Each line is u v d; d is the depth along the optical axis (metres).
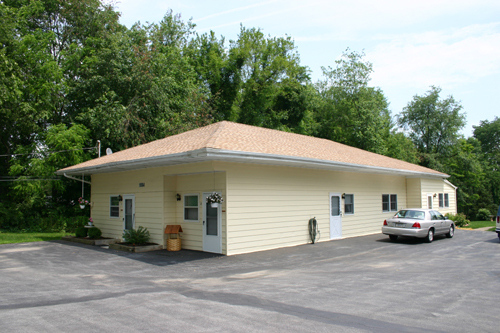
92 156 24.59
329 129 43.50
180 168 13.13
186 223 13.80
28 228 23.31
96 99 24.48
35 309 6.14
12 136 25.06
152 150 14.48
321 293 7.23
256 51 41.50
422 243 15.46
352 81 42.69
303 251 13.13
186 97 30.31
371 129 40.59
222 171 12.36
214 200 12.00
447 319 5.66
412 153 44.91
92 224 16.59
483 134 60.97
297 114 42.16
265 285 7.96
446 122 48.84
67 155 22.27
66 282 8.34
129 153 16.22
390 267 10.19
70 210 25.95
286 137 18.02
